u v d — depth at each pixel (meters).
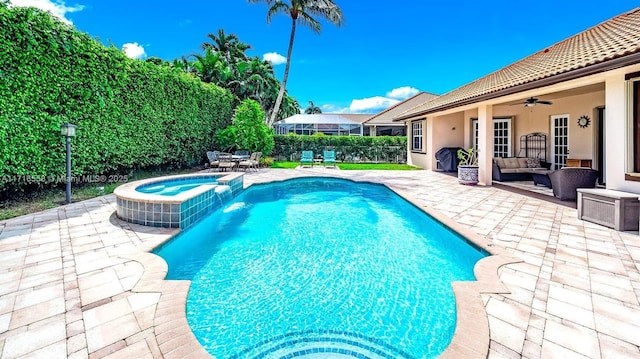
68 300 3.03
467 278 4.28
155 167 13.34
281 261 4.89
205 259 4.96
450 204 7.60
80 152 8.67
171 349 2.35
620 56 5.06
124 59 10.20
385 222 7.24
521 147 13.29
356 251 5.35
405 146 21.25
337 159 21.36
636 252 4.27
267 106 32.06
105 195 8.49
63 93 8.02
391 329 3.13
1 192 7.17
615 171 6.00
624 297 3.08
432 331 3.10
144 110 11.60
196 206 6.31
